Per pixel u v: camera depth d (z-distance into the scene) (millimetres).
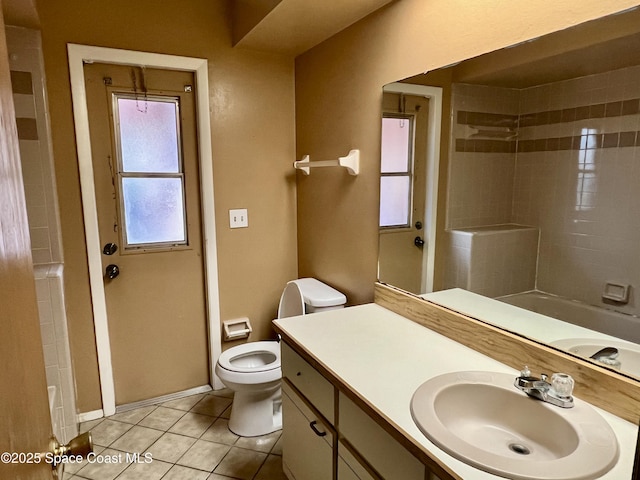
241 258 2680
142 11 2211
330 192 2371
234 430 2262
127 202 2367
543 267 1261
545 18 1183
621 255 1067
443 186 1600
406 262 1827
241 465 2012
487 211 1423
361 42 1987
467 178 1490
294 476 1756
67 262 2217
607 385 1059
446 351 1463
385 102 1863
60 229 2166
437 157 1612
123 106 2293
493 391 1172
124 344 2469
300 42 2342
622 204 1060
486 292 1447
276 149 2689
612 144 1069
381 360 1394
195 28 2350
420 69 1644
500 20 1311
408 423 1036
